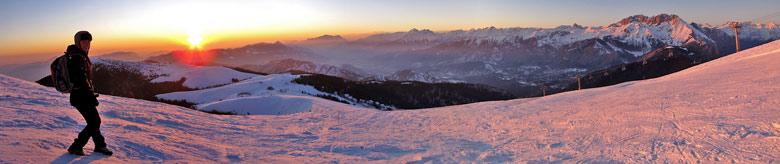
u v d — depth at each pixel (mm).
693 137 6781
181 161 6117
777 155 5113
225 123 13445
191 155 6785
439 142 9578
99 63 169875
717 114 8516
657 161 5664
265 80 120000
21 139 5684
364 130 13000
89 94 5168
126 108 13078
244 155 7523
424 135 11102
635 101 12836
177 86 143750
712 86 13812
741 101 9633
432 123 13898
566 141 8133
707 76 17828
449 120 14258
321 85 122500
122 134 7664
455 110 17406
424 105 143625
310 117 17922
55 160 4809
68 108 10742
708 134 6824
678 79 19172
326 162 7145
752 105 8875
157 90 137625
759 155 5234
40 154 4984
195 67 189000
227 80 159250
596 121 10133
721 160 5293
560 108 13914
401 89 162125
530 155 7113
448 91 176250
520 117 12898
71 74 4930
